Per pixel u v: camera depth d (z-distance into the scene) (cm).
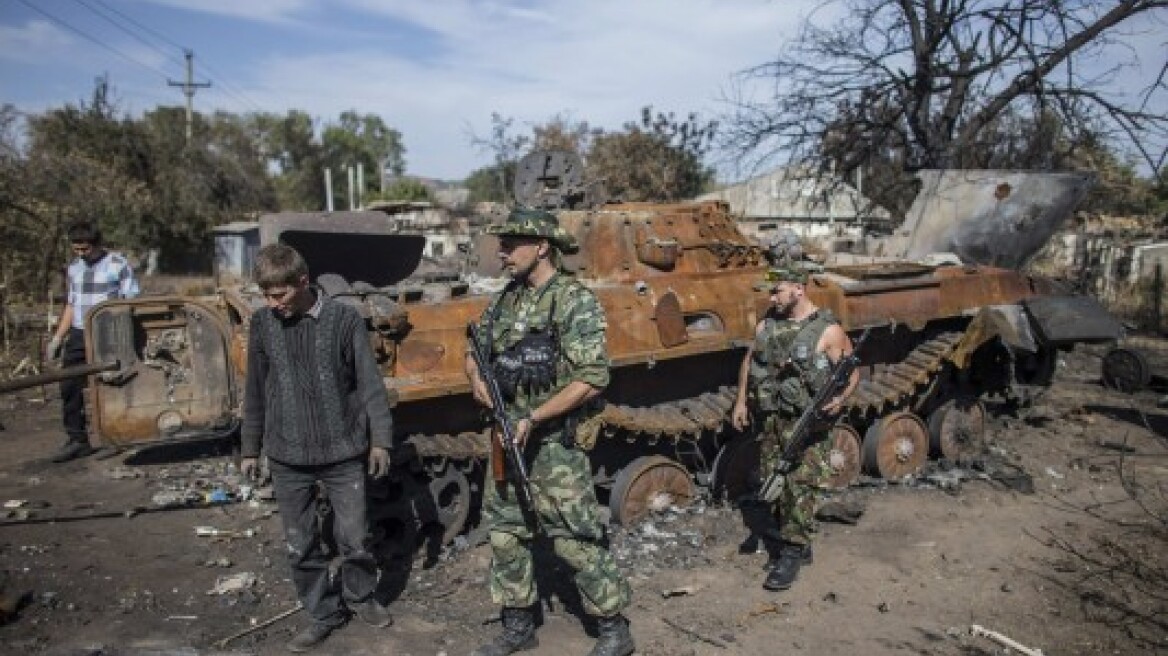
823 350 479
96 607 449
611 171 2416
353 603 426
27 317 1376
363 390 400
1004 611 465
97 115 2903
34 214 1580
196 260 3059
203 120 3459
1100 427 888
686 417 613
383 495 508
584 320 376
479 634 428
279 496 400
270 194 3494
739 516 600
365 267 554
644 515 586
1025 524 598
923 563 528
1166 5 1105
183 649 404
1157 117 1110
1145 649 426
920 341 763
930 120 1416
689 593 478
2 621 429
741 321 639
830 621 451
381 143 5906
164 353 646
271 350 390
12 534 550
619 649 397
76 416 717
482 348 387
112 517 583
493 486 390
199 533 548
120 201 2581
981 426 746
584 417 385
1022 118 1434
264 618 440
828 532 577
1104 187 1600
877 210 1817
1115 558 537
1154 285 1828
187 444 756
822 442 484
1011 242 919
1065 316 762
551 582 484
